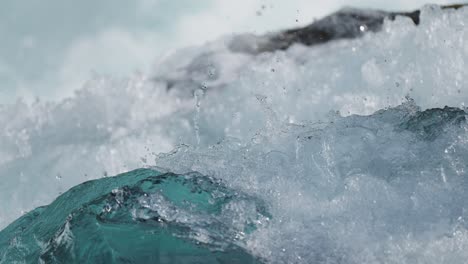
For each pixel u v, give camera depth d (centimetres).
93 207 858
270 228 844
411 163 921
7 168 1675
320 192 896
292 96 1742
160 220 835
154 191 876
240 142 1034
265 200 890
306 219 859
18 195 1556
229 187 910
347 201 877
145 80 1977
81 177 1631
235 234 829
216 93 1866
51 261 821
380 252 811
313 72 1794
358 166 930
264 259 802
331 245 822
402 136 971
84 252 799
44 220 941
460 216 839
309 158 952
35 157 1708
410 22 1783
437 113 1005
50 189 1579
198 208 859
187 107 1856
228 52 2044
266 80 1830
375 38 1814
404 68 1658
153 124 1808
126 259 781
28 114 1875
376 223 844
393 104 1596
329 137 980
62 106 1905
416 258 803
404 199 870
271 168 943
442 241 814
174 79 1981
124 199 865
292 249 816
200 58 2041
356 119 1029
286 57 1902
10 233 953
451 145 938
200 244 804
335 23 1981
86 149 1717
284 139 1016
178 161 1000
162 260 780
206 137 1720
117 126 1820
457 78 1581
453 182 887
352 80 1714
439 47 1647
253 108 1761
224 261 786
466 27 1658
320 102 1688
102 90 1942
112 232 812
